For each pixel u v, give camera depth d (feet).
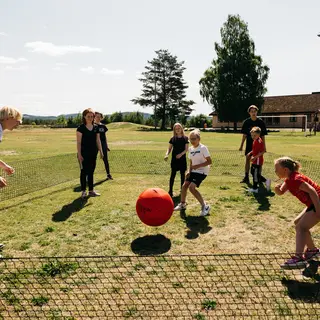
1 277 14.10
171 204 19.17
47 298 12.49
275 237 18.44
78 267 14.89
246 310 11.63
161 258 15.80
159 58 239.50
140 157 52.21
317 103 204.13
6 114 16.07
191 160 22.68
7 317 11.48
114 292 12.91
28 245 17.61
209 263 15.15
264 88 177.99
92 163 27.50
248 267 14.69
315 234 18.69
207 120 240.94
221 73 179.22
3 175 38.83
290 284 13.25
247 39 178.29
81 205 25.27
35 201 26.66
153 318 11.30
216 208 23.99
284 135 120.98
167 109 240.94
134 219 21.72
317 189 14.28
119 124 234.79
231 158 50.96
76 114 261.03
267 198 26.78
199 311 11.63
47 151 65.41
